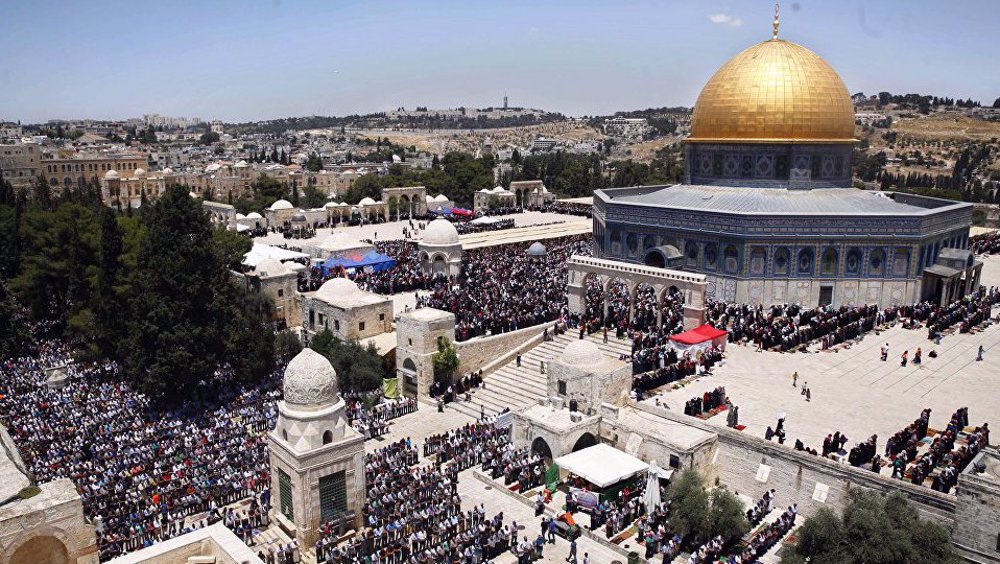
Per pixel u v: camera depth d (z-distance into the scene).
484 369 59.16
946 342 57.41
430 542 37.69
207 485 41.88
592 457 41.09
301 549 37.53
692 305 57.06
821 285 65.44
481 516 39.00
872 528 30.59
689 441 41.12
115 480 42.12
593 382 45.53
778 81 71.69
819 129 71.94
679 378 50.75
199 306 57.69
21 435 48.44
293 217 114.19
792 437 41.75
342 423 38.72
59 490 29.83
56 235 75.19
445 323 57.31
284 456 37.78
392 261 86.94
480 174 169.88
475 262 88.62
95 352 63.75
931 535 30.28
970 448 37.66
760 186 73.56
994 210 137.38
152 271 56.78
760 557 35.62
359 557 36.19
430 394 57.19
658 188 92.75
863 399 47.12
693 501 36.00
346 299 64.75
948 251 66.44
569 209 140.38
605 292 62.41
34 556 28.52
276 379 60.78
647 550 36.09
